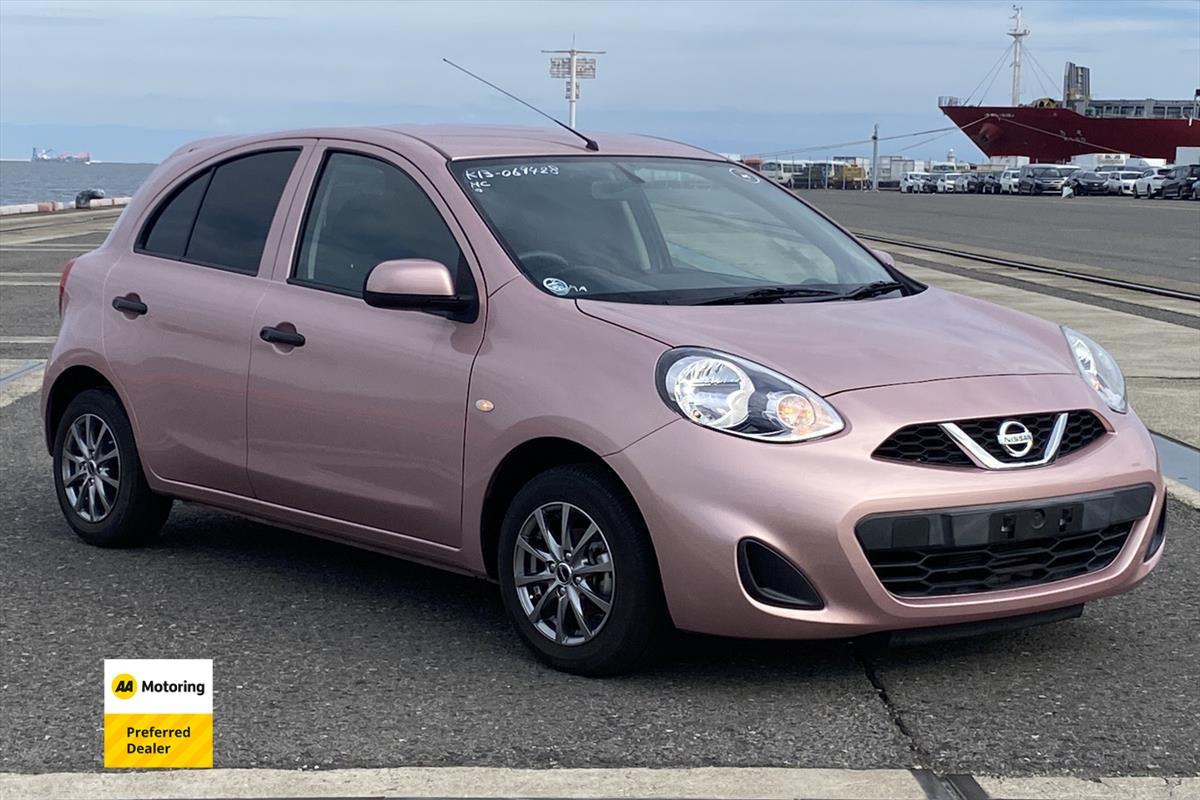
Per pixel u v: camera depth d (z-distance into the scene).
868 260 5.36
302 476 5.00
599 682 4.29
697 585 4.00
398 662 4.48
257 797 3.46
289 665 4.45
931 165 137.25
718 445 3.99
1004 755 3.75
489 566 4.60
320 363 4.89
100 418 5.80
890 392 4.12
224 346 5.22
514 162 5.04
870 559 4.00
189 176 5.75
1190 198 71.69
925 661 4.50
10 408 9.03
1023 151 152.38
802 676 4.35
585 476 4.23
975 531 4.03
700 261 4.94
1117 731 3.93
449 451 4.52
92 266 5.92
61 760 3.69
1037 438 4.21
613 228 4.88
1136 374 10.45
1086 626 4.89
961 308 4.95
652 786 3.53
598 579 4.28
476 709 4.06
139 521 5.76
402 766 3.65
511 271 4.55
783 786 3.53
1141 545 4.41
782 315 4.51
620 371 4.18
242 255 5.36
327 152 5.27
